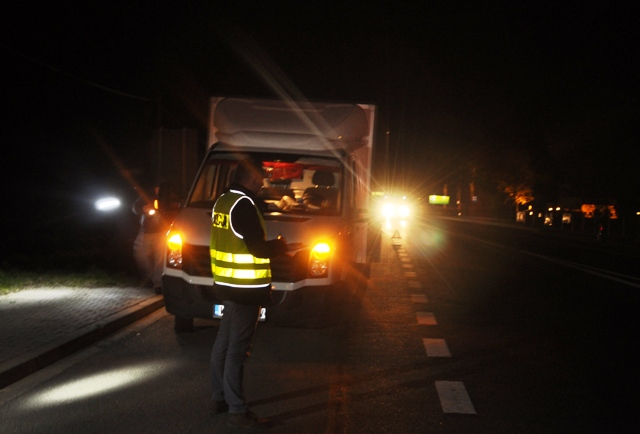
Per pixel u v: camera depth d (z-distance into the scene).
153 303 11.48
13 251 17.70
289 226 9.19
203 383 7.48
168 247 9.21
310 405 6.80
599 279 17.64
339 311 9.45
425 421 6.38
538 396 7.18
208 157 10.71
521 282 16.42
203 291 8.95
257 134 10.96
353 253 10.42
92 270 14.55
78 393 7.09
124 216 23.77
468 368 8.26
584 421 6.44
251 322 6.21
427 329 10.54
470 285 15.63
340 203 10.28
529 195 61.19
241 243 6.18
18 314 10.26
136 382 7.50
